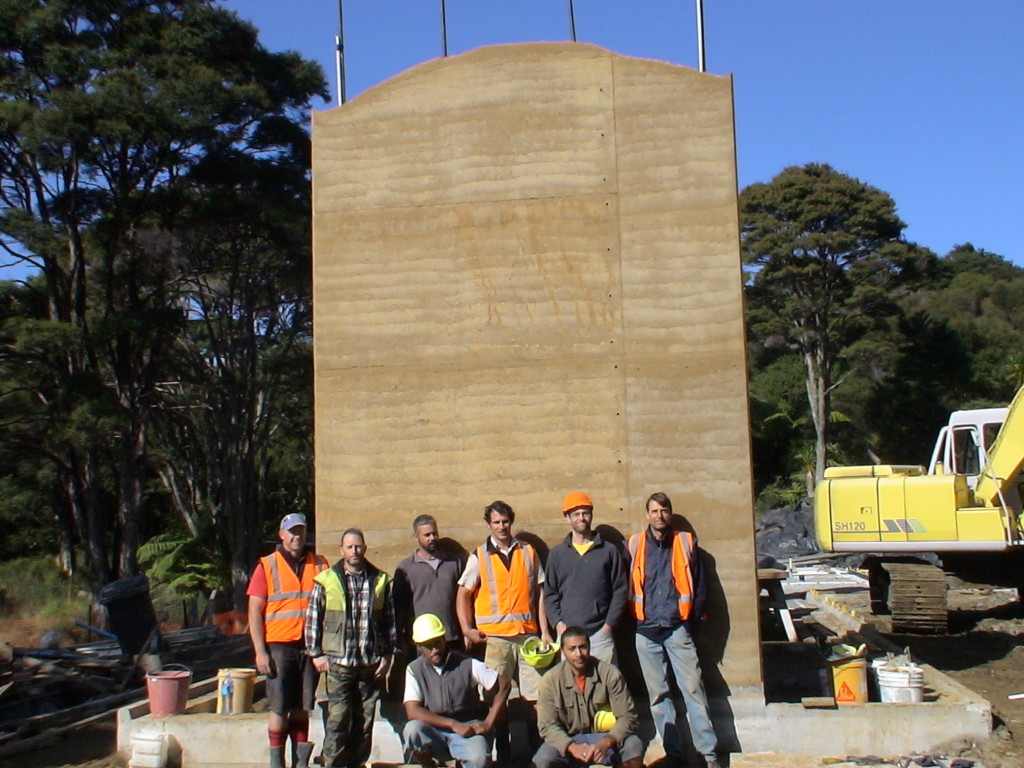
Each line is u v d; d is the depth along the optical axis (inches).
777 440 1839.3
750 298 1878.7
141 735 308.5
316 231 326.0
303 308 1272.1
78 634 1084.5
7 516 1392.7
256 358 1229.1
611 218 315.3
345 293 323.9
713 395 306.5
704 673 299.3
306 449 1508.4
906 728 294.4
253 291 1188.5
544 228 317.7
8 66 1014.4
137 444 1136.8
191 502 1378.0
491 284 318.7
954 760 281.3
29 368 1140.5
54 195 1058.1
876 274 1793.8
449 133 323.9
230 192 1047.6
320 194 327.6
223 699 324.8
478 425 315.9
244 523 1165.1
